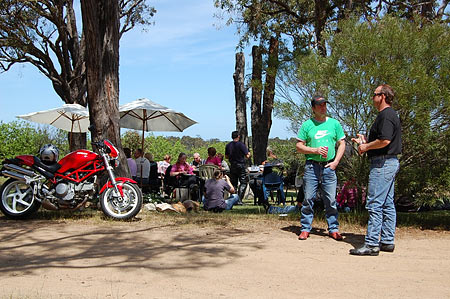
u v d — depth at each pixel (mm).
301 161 8141
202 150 28391
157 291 3957
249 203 12852
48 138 24656
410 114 7031
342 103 7602
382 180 5602
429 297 3883
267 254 5434
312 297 3855
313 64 8195
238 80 18359
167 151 23500
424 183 7133
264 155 17484
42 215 8039
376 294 3961
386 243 5738
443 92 6840
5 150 23422
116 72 8812
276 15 18547
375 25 7785
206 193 9648
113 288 4020
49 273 4504
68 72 22656
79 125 14898
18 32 20359
